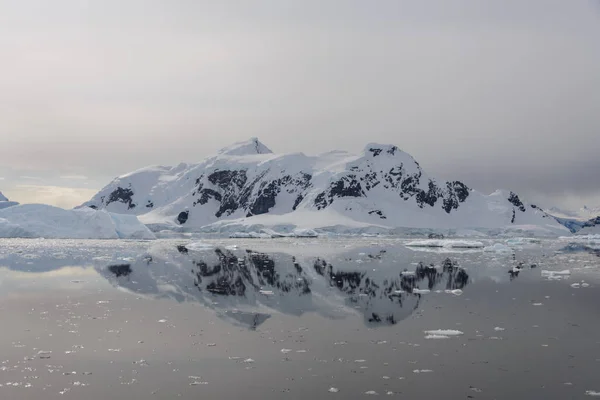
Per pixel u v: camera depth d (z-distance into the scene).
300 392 19.12
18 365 22.02
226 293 39.19
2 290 39.97
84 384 19.91
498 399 18.44
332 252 83.44
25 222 118.50
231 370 21.38
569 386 19.56
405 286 42.91
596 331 27.11
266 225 199.25
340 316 31.03
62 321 29.44
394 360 22.59
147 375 20.88
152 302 35.28
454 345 24.72
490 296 37.56
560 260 67.56
